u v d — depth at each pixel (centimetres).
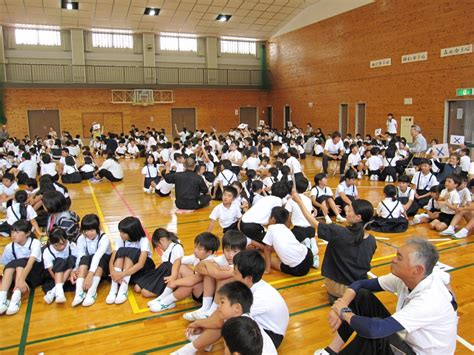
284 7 1841
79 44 1912
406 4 1357
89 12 1717
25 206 512
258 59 2277
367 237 333
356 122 1638
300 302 363
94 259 383
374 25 1500
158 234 380
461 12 1177
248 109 2284
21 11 1656
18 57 1847
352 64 1625
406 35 1368
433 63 1282
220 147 1347
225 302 224
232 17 1905
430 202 621
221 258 348
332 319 232
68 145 1497
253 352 163
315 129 1900
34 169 956
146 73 2048
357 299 243
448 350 204
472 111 1191
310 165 1288
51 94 1906
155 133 1702
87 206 773
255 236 441
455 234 540
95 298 378
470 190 566
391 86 1448
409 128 1385
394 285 239
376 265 450
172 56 2102
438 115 1279
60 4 1627
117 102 2003
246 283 271
